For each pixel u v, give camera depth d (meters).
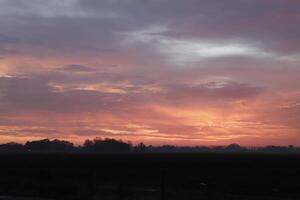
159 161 117.81
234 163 108.50
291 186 46.12
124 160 123.25
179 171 71.69
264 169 80.25
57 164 90.56
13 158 128.00
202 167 86.69
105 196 30.31
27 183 37.50
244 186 45.97
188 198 30.38
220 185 46.91
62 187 34.81
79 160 117.88
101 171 67.62
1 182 38.31
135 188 36.66
